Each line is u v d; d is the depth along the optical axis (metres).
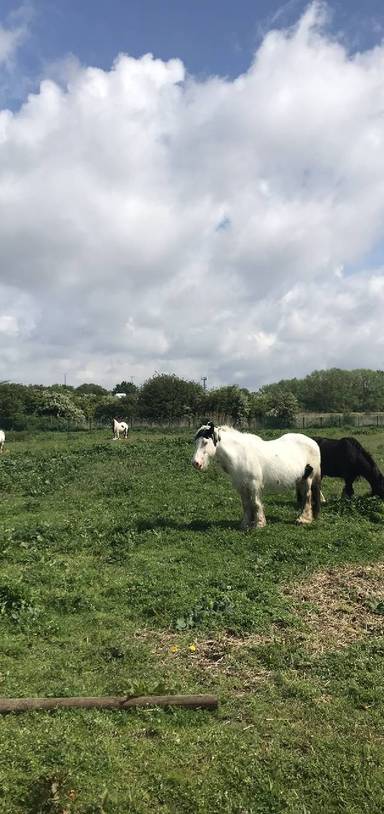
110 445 24.45
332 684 5.17
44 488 15.56
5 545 9.74
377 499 12.42
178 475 16.80
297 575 8.19
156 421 51.56
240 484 10.48
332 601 7.25
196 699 4.77
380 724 4.57
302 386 95.88
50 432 44.06
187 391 53.25
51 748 4.13
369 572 8.31
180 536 10.09
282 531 10.27
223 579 7.84
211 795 3.78
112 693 5.00
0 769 3.92
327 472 13.36
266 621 6.50
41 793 3.64
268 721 4.61
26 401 54.53
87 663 5.60
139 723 4.53
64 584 7.82
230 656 5.70
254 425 48.91
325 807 3.69
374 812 3.64
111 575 8.28
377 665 5.53
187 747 4.24
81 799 3.69
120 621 6.61
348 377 93.31
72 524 11.15
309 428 44.81
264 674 5.40
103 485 15.55
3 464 20.39
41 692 4.99
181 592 7.30
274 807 3.67
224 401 51.00
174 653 5.80
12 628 6.39
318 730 4.50
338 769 4.03
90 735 4.34
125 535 10.23
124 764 4.03
